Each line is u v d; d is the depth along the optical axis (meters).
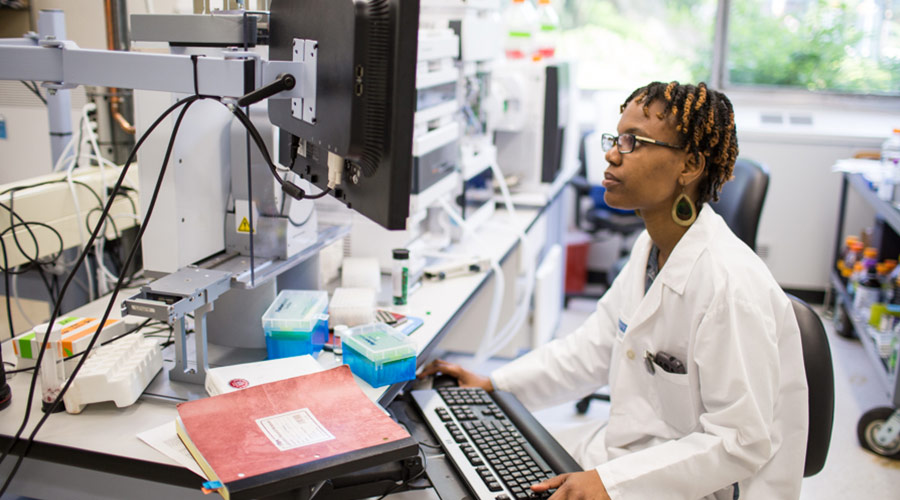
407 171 1.02
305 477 1.00
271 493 0.98
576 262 4.02
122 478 1.19
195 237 1.42
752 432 1.23
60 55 1.22
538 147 2.91
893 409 2.54
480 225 2.58
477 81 2.50
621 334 1.50
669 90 1.31
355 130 1.04
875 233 3.45
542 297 2.83
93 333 1.34
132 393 1.26
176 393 1.32
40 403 1.28
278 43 1.29
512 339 2.67
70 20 2.15
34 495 1.25
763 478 1.33
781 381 1.32
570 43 4.36
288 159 1.39
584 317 3.80
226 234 1.51
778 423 1.32
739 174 2.22
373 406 1.20
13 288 1.96
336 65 1.07
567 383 1.67
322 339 1.52
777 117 4.10
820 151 3.89
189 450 1.11
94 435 1.18
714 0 4.15
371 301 1.66
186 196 1.38
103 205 1.92
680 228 1.40
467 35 2.27
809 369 1.39
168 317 1.21
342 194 1.18
